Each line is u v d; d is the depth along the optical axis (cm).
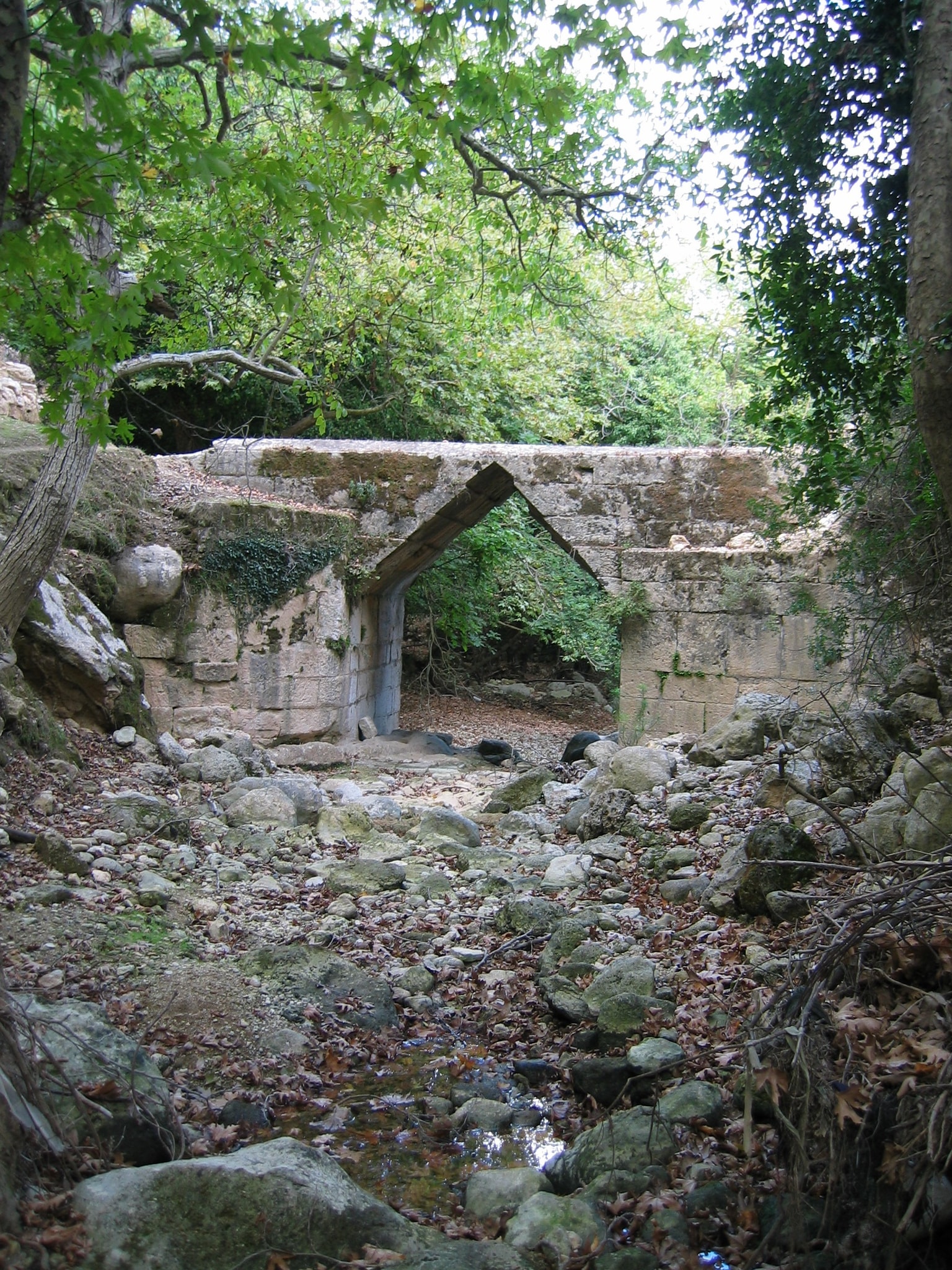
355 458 1368
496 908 700
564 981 563
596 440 2233
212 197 774
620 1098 425
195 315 1092
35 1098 337
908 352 534
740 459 1310
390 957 617
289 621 1234
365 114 560
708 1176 379
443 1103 469
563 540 1352
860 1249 313
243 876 723
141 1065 394
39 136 428
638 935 616
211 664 1205
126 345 552
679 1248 344
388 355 1673
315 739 1257
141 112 544
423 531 1374
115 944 564
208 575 1206
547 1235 353
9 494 996
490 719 1948
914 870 438
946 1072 310
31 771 804
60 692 954
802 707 974
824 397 589
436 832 870
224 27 473
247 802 871
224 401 1825
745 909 609
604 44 580
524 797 1031
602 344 1817
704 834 754
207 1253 312
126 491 1216
